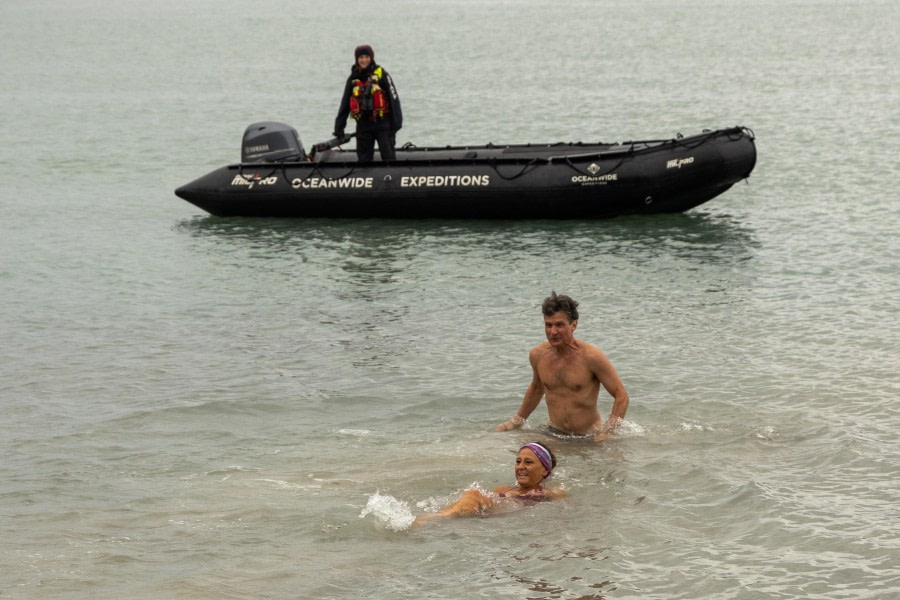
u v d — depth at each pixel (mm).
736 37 65875
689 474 7797
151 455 8516
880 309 12320
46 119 35094
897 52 53094
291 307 13391
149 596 6023
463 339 11828
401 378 10531
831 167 22422
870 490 7500
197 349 11680
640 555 6578
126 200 21391
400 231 17656
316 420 9375
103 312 13266
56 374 10812
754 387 9875
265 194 18781
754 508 7203
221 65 56469
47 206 20766
